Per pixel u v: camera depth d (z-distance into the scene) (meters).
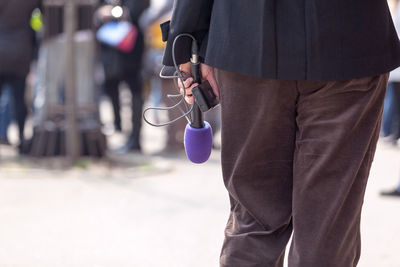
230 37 3.22
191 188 8.77
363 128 3.26
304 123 3.29
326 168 3.25
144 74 11.87
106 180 9.23
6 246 6.20
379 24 3.20
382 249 6.09
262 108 3.25
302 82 3.19
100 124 10.48
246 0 3.19
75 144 10.25
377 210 7.61
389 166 10.59
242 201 3.42
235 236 3.52
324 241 3.29
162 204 7.86
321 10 3.09
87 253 6.02
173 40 3.43
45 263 5.74
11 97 11.90
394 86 10.83
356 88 3.18
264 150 3.36
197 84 3.59
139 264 5.73
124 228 6.82
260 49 3.14
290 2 3.12
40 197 8.14
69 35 10.01
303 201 3.32
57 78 10.20
